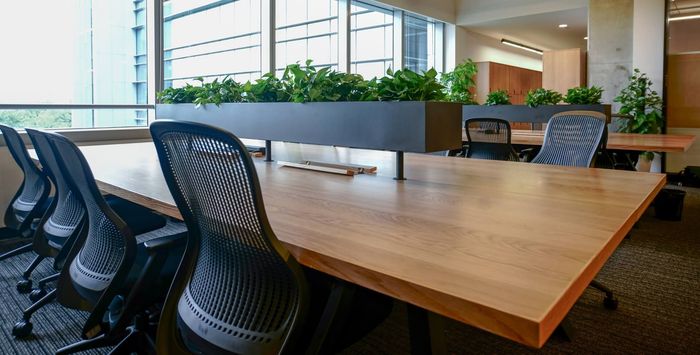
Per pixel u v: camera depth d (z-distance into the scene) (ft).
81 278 5.07
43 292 7.72
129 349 5.53
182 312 3.76
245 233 3.25
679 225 12.66
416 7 24.39
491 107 15.71
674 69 21.77
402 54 24.54
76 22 13.21
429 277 2.40
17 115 12.14
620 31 22.41
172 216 4.41
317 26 20.22
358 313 3.85
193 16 15.92
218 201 3.32
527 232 3.26
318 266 2.88
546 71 28.60
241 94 8.52
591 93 14.28
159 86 15.01
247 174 2.95
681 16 23.17
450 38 27.71
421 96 5.69
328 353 3.48
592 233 3.22
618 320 6.91
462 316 2.15
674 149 10.79
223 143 2.97
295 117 7.01
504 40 31.99
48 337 6.56
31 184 8.29
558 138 10.49
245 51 17.89
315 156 8.28
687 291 7.98
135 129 14.20
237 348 3.28
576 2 23.94
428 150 5.41
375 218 3.72
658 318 6.95
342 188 5.13
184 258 3.91
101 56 13.83
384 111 5.77
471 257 2.72
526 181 5.61
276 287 3.27
